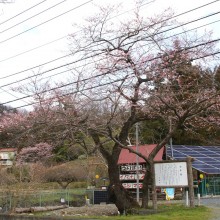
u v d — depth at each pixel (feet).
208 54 49.42
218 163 101.50
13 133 58.90
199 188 99.04
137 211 47.55
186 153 102.22
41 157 68.64
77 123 48.29
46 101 50.72
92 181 126.11
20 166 82.58
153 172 48.75
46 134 52.85
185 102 50.14
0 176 83.35
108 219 39.81
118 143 49.32
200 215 40.24
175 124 54.34
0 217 53.98
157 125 104.73
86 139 60.39
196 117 57.67
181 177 47.21
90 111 48.55
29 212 69.46
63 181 125.08
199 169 94.12
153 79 48.88
